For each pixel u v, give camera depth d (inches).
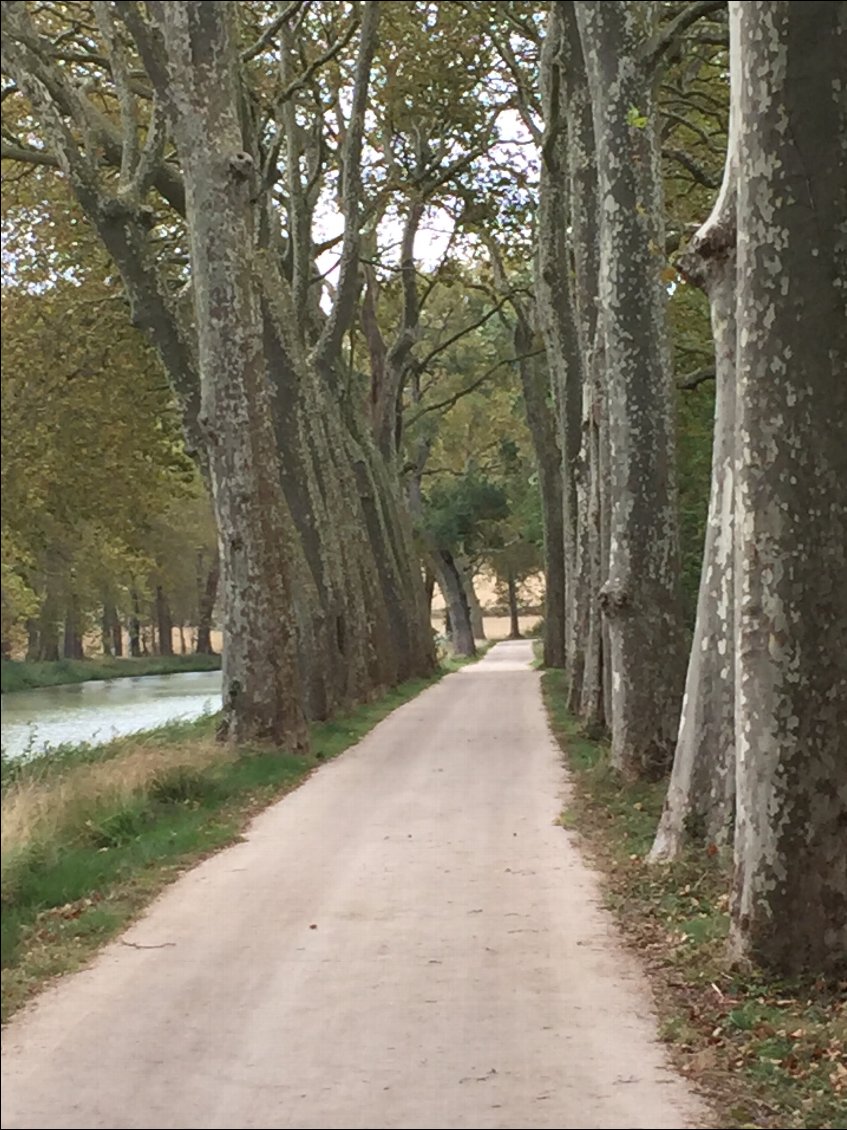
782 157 309.3
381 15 1038.4
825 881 312.2
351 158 1073.5
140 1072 245.3
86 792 498.3
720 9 665.6
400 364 1642.5
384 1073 244.4
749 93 313.1
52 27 957.2
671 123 989.2
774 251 310.2
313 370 1126.4
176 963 327.0
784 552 311.7
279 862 463.8
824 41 307.4
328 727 936.3
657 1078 244.7
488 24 1033.5
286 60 1001.5
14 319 696.4
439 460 2519.7
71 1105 228.4
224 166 750.5
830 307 309.1
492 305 1994.3
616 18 631.8
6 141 882.8
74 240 938.7
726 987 307.6
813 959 312.2
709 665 439.5
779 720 313.3
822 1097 243.1
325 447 1104.8
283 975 314.2
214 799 592.4
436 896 404.2
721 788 433.4
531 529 2247.8
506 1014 282.8
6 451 487.8
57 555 584.7
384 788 652.1
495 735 922.1
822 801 312.5
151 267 802.2
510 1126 217.9
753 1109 233.8
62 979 314.0
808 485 309.9
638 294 639.1
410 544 1779.0
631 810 559.8
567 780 676.1
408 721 1058.1
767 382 312.0
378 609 1393.9
